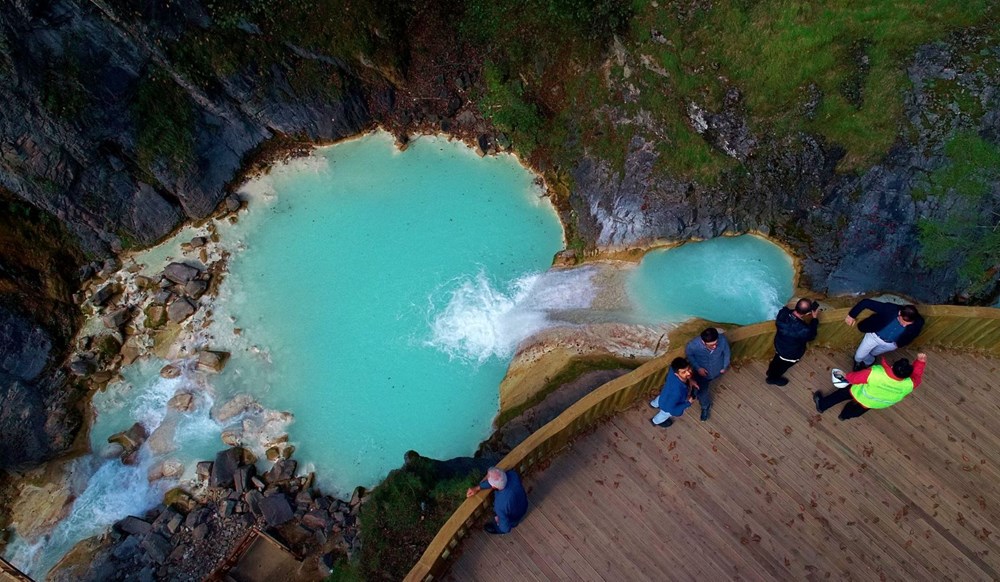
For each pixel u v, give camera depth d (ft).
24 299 67.10
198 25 70.18
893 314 34.12
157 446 62.75
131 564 56.03
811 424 38.01
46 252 69.67
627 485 37.19
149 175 71.46
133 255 73.05
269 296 70.03
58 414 64.08
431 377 64.95
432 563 33.91
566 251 71.46
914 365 32.30
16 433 62.08
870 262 65.51
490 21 77.41
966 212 62.49
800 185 69.10
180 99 71.41
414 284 70.03
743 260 69.15
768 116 70.23
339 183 76.64
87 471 61.57
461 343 66.49
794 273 67.92
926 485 35.91
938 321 37.32
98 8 64.13
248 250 72.74
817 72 69.00
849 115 67.62
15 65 62.08
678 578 34.55
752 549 35.01
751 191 69.46
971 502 35.35
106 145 68.85
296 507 58.39
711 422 38.52
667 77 72.43
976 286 62.75
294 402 64.39
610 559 35.24
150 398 65.46
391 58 78.54
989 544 34.17
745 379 39.73
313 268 71.36
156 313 69.26
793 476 36.73
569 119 76.18
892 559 34.17
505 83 77.51
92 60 65.67
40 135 65.10
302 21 74.13
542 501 37.14
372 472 60.08
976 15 66.18
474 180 76.64
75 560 56.39
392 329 67.67
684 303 66.18
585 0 72.54
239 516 58.23
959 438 36.96
